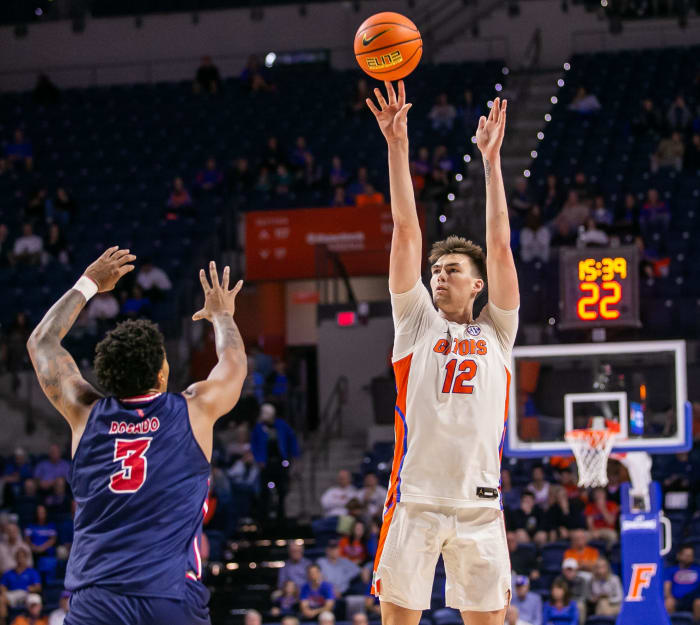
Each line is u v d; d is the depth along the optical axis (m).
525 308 23.14
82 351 22.77
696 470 18.83
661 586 12.16
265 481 20.23
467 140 28.72
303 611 16.45
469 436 5.46
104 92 32.84
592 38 32.44
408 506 5.48
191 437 4.96
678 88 30.03
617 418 11.69
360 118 30.41
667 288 22.94
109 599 4.64
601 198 24.84
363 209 25.36
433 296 5.88
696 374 21.25
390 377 22.64
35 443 22.78
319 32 33.47
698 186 26.03
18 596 17.48
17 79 34.25
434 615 15.78
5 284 25.30
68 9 34.41
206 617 4.84
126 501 4.79
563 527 17.58
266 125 30.78
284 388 23.02
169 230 26.55
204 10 33.88
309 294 27.17
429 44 33.25
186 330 24.27
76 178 29.14
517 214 25.86
